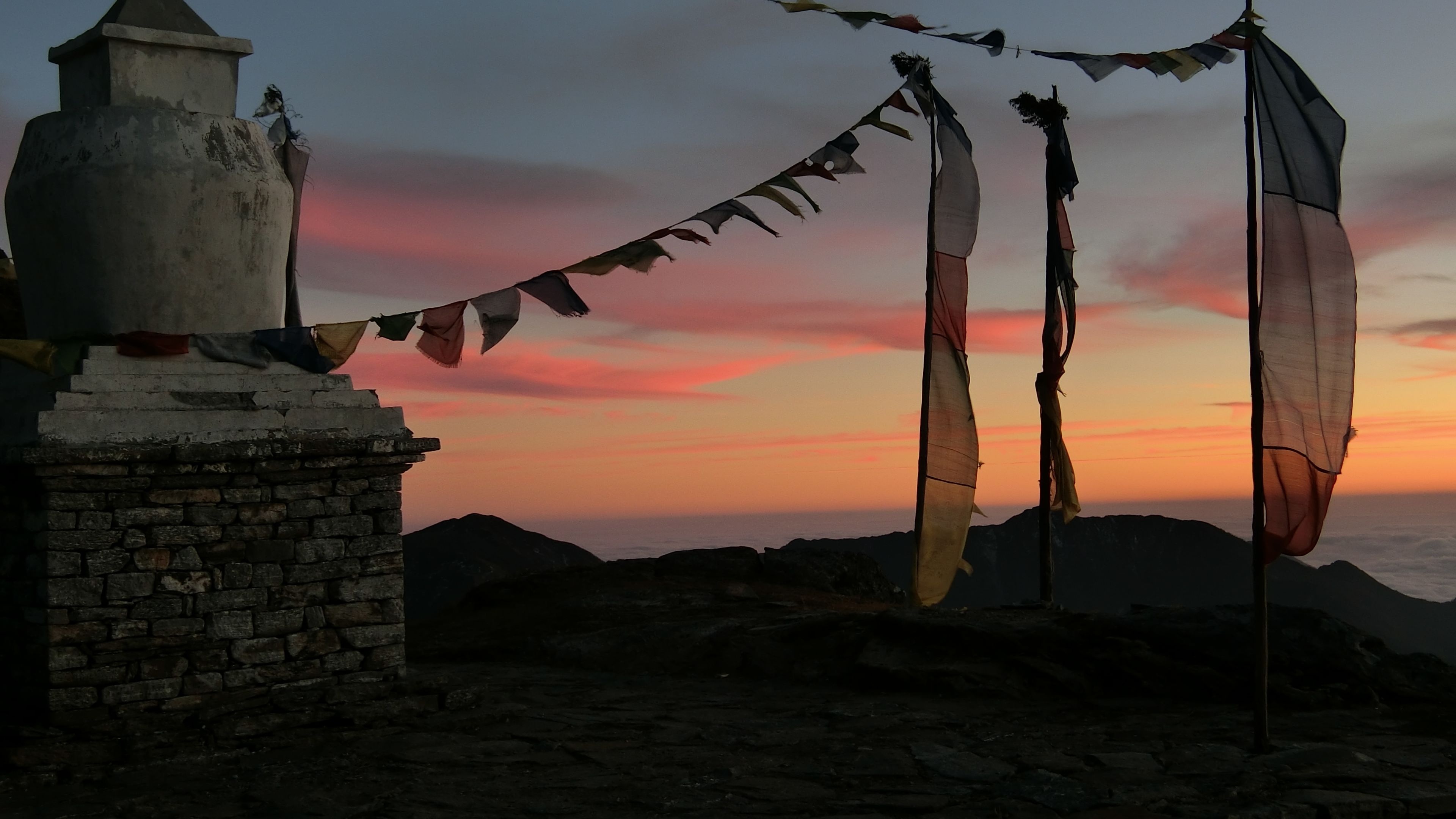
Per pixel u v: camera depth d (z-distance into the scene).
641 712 11.54
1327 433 8.89
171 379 10.14
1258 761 8.75
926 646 12.91
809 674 13.28
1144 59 9.97
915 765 9.10
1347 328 8.91
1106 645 11.95
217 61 10.91
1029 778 8.55
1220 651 11.44
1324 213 8.98
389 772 9.17
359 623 10.80
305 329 10.04
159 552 9.73
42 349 9.73
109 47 10.32
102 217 9.99
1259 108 9.15
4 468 9.46
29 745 9.00
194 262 10.34
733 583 18.91
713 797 8.31
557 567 19.80
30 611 9.40
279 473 10.38
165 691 9.66
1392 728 9.80
